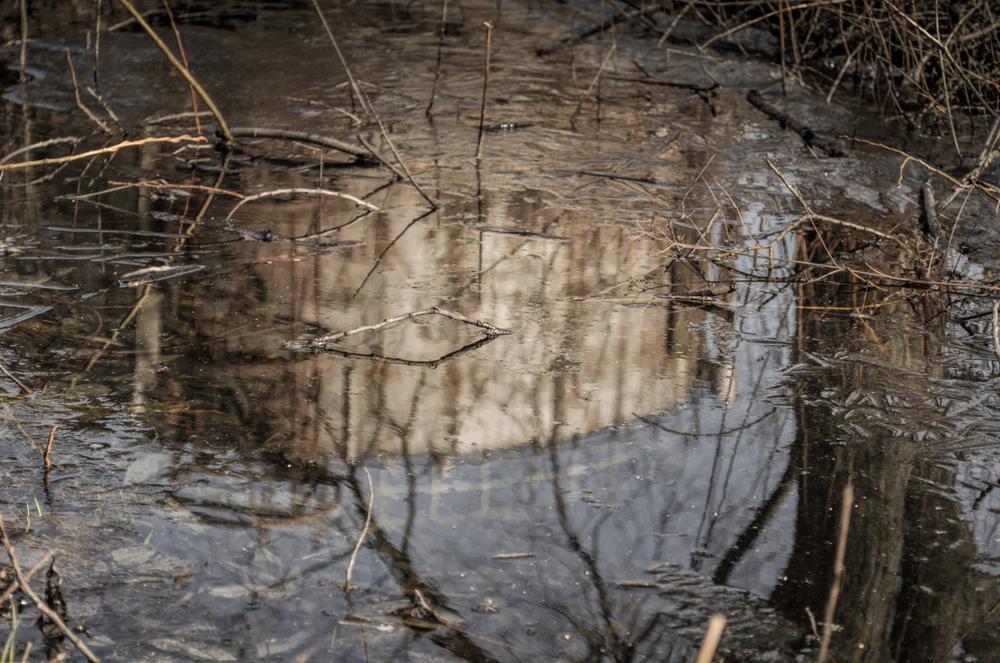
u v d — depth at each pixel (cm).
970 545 267
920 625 240
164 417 311
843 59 793
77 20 806
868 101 708
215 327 370
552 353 361
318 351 356
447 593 245
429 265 432
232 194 484
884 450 307
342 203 502
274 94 666
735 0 851
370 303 395
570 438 310
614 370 351
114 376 332
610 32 858
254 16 861
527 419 319
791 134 629
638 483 289
